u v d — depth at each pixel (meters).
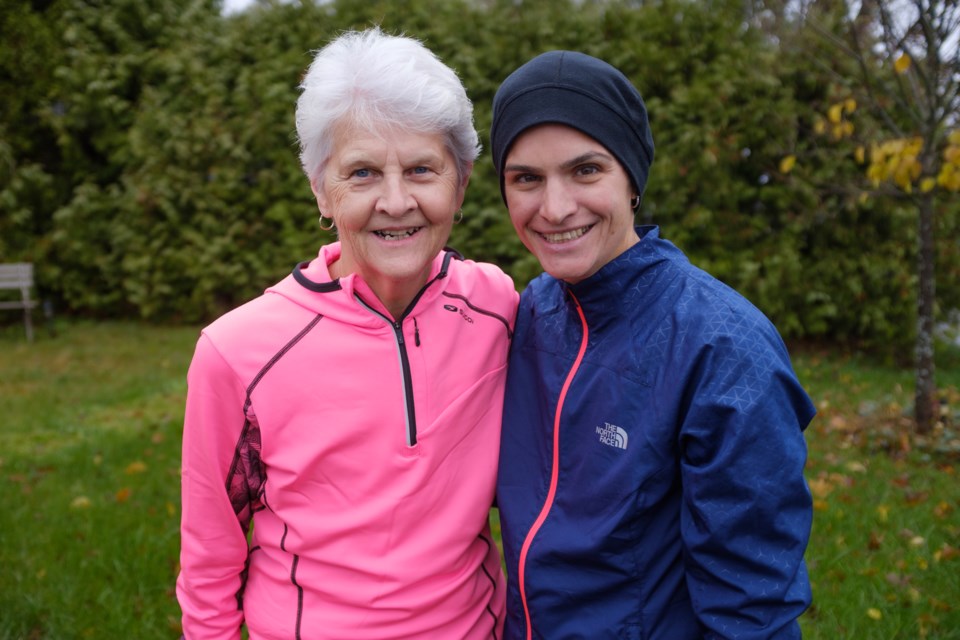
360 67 1.22
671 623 1.26
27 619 2.95
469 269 1.57
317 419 1.32
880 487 3.96
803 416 1.21
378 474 1.33
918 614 2.77
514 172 1.29
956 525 3.50
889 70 5.83
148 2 8.96
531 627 1.36
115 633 2.85
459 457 1.42
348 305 1.34
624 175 1.30
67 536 3.59
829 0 5.96
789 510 1.14
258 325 1.34
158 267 8.77
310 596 1.36
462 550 1.40
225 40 8.27
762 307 6.62
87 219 8.97
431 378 1.38
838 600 2.87
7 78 8.91
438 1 7.35
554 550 1.30
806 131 6.60
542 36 6.89
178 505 3.95
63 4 8.88
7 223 8.95
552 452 1.36
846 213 6.59
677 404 1.19
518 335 1.51
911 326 6.71
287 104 7.95
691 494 1.16
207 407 1.33
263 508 1.46
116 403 6.07
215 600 1.45
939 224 6.52
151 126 8.45
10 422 5.58
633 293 1.30
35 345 8.26
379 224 1.27
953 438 4.52
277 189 8.18
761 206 6.82
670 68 6.48
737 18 6.57
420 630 1.35
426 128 1.25
